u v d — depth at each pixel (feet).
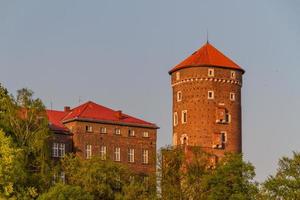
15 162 611.47
